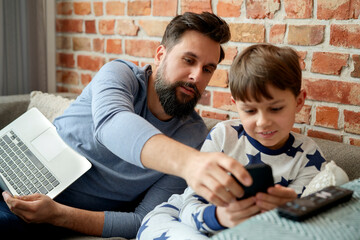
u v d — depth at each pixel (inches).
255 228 22.0
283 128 37.5
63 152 48.7
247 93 36.3
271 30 56.4
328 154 45.8
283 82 35.8
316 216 23.7
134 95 48.3
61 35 86.7
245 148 42.3
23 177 47.9
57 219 43.0
